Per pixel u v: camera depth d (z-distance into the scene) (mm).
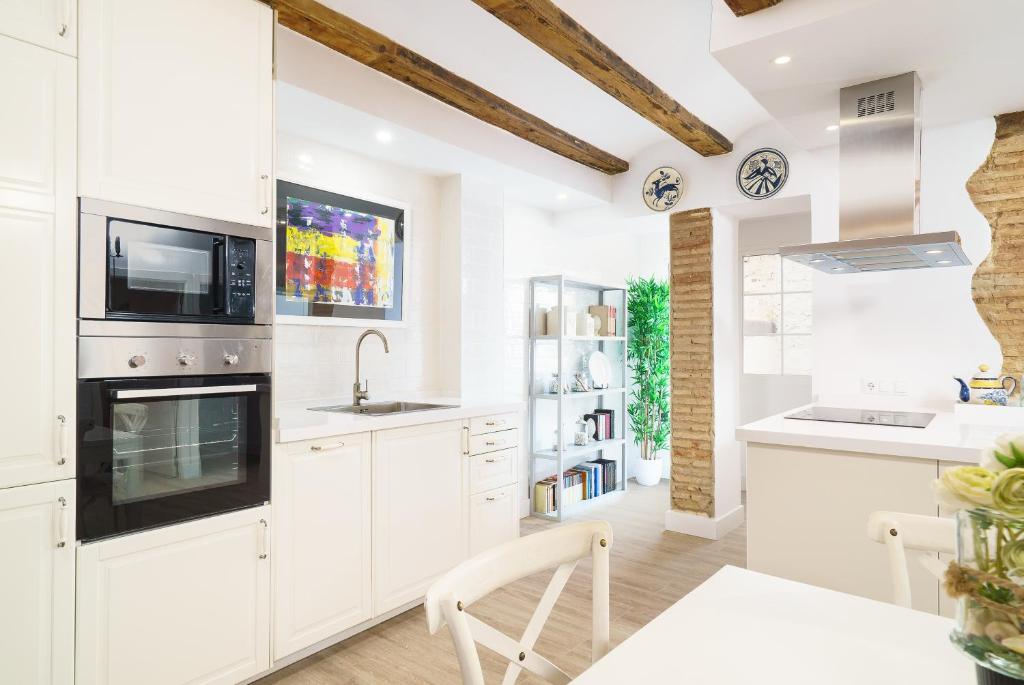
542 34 2498
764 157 3869
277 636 2248
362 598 2551
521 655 1091
